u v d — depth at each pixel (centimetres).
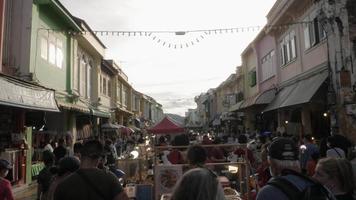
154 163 780
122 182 869
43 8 1664
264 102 2203
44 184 690
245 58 3262
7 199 571
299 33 1862
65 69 2012
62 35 1964
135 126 4962
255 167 1073
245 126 3262
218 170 893
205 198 309
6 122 1358
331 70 1454
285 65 2102
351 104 1375
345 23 1419
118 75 3616
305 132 1730
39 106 1323
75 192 353
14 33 1495
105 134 2994
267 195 290
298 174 300
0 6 1312
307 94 1512
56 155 936
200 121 7931
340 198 356
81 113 2202
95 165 388
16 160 1380
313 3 1639
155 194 719
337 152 635
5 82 1129
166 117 1770
